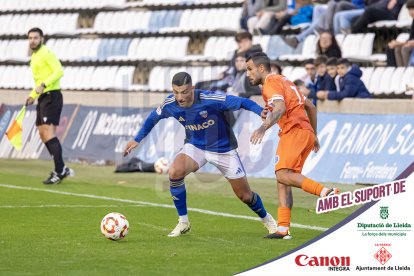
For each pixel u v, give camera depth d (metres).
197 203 28.73
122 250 19.50
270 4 45.06
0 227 22.94
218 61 44.69
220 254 19.08
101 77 48.81
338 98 34.28
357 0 41.91
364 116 32.53
